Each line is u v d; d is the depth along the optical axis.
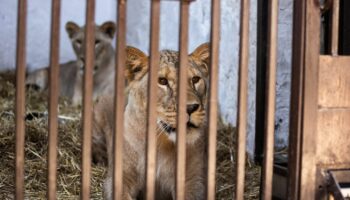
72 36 10.28
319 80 3.59
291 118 3.62
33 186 5.27
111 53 10.27
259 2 5.38
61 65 10.76
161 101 4.35
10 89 9.84
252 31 5.89
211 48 3.37
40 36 11.46
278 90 5.73
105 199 4.71
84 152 3.25
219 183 5.37
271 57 3.51
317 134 3.63
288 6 5.64
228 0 6.96
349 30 4.68
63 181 5.41
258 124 5.61
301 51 3.52
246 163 5.82
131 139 4.56
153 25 3.24
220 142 6.42
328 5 3.60
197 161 4.61
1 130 6.57
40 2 11.41
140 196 4.83
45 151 6.16
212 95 3.41
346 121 3.68
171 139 4.37
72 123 7.25
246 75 3.45
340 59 3.62
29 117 7.36
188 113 4.18
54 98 3.17
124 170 4.60
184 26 3.28
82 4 11.72
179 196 3.44
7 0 11.06
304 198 3.61
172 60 4.43
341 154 3.70
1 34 11.04
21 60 3.11
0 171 5.56
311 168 3.61
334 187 3.61
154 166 3.38
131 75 4.58
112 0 11.79
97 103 6.05
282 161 4.32
